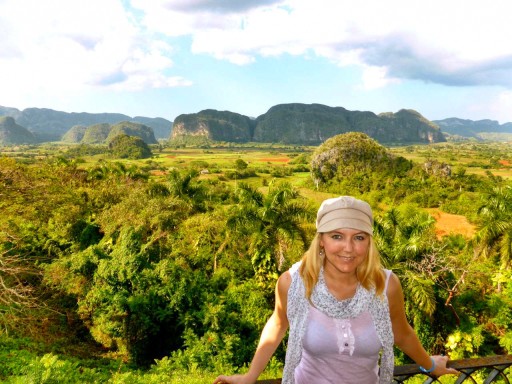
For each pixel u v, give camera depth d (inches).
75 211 1087.0
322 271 71.3
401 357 605.9
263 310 662.5
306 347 70.2
